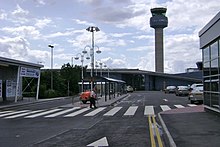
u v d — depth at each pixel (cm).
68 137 1348
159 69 13825
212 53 2014
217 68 1886
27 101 4512
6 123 1948
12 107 3531
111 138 1298
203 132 1326
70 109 2955
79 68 7800
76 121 1977
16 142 1248
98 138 1305
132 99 4584
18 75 4512
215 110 1947
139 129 1543
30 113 2652
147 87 13338
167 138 1255
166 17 13900
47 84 6606
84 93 3781
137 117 2108
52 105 3672
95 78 4238
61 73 7262
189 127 1484
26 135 1431
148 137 1305
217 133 1293
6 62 4109
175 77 12644
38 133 1489
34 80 6331
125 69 13212
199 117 1883
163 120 1794
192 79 12294
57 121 2000
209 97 2136
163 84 13250
